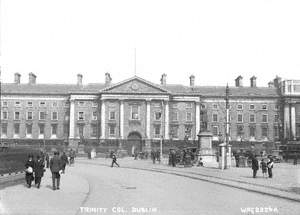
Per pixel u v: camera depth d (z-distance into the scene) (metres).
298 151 68.00
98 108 104.12
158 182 31.02
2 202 18.70
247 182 30.14
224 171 42.72
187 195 22.34
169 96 103.75
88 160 72.88
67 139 104.56
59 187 26.20
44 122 105.19
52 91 106.19
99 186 27.66
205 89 109.56
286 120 104.56
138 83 103.44
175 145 100.69
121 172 42.97
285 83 105.81
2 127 105.06
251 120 106.12
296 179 33.06
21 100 105.88
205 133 55.62
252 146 98.00
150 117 102.56
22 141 103.88
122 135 101.94
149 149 99.00
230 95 106.56
